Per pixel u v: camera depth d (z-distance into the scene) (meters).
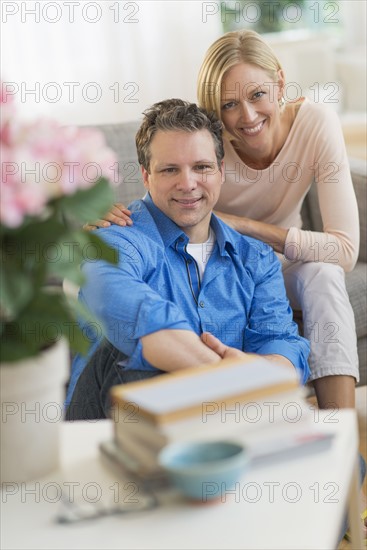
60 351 1.46
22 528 1.35
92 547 1.28
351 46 5.92
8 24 4.63
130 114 4.92
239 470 1.35
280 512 1.34
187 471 1.33
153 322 2.10
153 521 1.34
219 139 2.43
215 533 1.29
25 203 1.26
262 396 1.44
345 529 1.98
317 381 2.67
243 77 2.73
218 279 2.43
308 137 2.87
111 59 4.84
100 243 1.42
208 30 4.94
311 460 1.47
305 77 5.70
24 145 1.31
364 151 5.32
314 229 3.40
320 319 2.67
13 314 1.34
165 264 2.38
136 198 3.10
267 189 2.91
